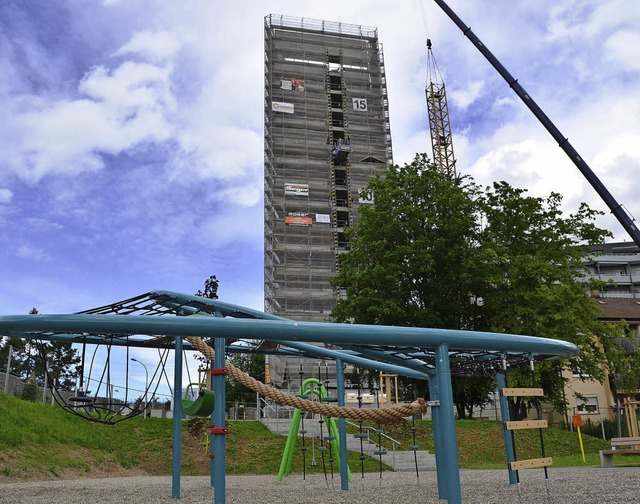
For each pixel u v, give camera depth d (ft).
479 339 29.27
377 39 329.72
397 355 39.47
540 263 102.27
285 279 262.88
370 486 50.29
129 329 26.89
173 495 41.81
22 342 163.22
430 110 324.80
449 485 27.30
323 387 58.44
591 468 63.46
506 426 27.84
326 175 290.15
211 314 41.63
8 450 60.70
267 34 313.73
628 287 276.21
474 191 121.29
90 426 81.76
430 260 108.27
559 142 88.53
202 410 40.19
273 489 48.47
